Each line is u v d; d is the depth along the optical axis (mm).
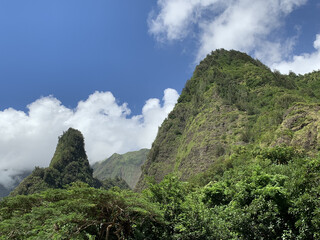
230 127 86125
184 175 83125
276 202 11219
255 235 10891
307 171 11320
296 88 103500
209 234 11094
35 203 12953
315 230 9398
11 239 9492
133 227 12633
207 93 120000
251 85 108625
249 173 20641
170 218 12508
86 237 10258
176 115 134750
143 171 119625
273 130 54094
